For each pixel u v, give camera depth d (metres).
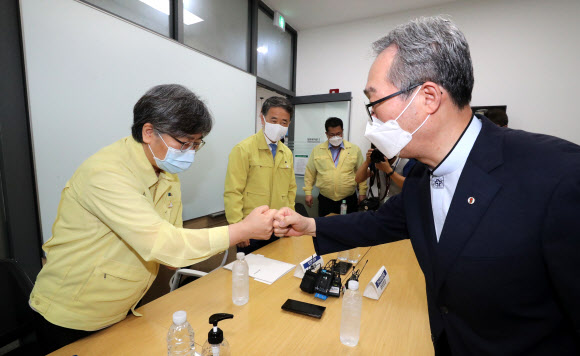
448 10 2.97
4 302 0.88
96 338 0.81
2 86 1.30
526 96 2.71
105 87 1.66
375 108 0.64
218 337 0.64
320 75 3.70
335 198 3.04
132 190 0.79
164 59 2.01
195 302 1.01
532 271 0.47
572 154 0.47
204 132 0.92
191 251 0.80
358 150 3.08
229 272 1.26
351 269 1.32
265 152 1.83
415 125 0.59
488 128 0.59
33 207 1.44
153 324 0.89
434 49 0.55
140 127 0.85
